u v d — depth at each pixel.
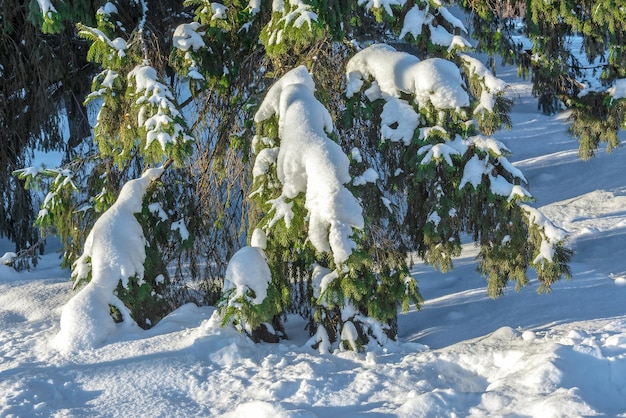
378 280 6.24
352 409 4.78
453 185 6.20
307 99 5.76
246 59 6.77
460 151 6.10
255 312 5.83
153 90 6.34
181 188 7.30
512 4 10.39
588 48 10.83
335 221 5.39
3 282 9.17
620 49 10.59
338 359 5.74
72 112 9.98
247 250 6.00
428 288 8.25
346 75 6.32
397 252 6.21
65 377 5.61
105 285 6.50
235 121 6.79
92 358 6.02
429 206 6.31
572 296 7.10
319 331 6.12
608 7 9.87
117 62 6.71
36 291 8.66
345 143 6.41
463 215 6.34
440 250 6.37
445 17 6.31
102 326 6.33
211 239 7.40
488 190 6.11
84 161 7.67
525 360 5.17
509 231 6.27
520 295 7.33
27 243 10.35
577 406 4.24
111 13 7.30
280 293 6.06
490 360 5.43
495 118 5.90
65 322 6.30
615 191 11.44
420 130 6.00
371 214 6.21
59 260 10.44
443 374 5.36
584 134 11.52
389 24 6.70
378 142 6.41
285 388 5.11
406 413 4.53
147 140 6.18
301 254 5.89
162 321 6.82
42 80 9.38
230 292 5.92
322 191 5.41
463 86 6.14
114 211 6.73
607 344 5.33
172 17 8.13
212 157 6.98
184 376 5.49
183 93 7.69
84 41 9.60
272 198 5.91
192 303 7.30
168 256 7.36
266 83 6.62
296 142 5.56
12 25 9.22
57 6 7.41
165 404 5.09
